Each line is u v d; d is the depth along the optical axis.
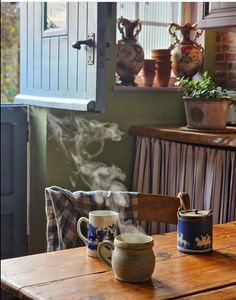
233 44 3.34
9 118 3.09
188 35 3.31
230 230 2.04
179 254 1.74
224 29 2.94
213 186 2.79
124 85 3.21
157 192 3.09
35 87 3.07
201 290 1.45
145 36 3.50
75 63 2.74
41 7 2.98
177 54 3.29
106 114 3.17
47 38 2.95
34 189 3.19
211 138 2.72
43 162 3.10
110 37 3.12
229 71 3.38
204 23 2.88
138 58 3.19
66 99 2.81
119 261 1.50
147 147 3.15
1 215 3.13
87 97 2.67
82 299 1.38
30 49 3.10
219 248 1.81
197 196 2.87
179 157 2.97
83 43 2.61
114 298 1.39
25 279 1.52
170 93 3.40
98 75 2.62
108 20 3.09
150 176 3.15
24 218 3.23
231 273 1.58
